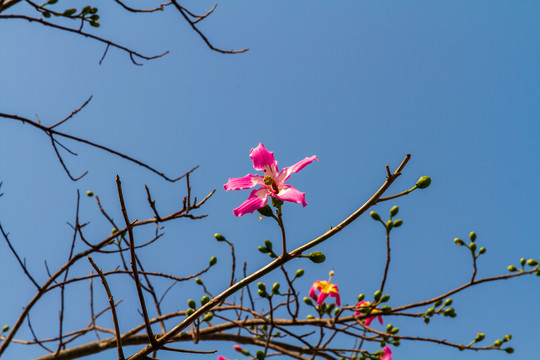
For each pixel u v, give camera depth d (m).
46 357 5.02
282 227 2.44
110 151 4.18
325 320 4.77
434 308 4.70
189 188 3.63
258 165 2.76
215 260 4.72
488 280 4.95
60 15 4.30
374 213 4.51
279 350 5.08
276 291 4.09
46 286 4.18
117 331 2.39
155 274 4.70
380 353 4.26
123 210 2.27
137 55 4.62
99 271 2.39
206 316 3.50
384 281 4.52
